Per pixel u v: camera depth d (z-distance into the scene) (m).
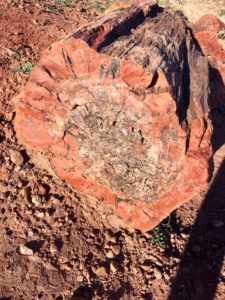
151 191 0.80
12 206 0.84
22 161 0.90
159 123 0.73
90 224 0.85
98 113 0.75
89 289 0.76
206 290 0.82
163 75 0.71
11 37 1.28
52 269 0.77
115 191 0.83
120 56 0.70
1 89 1.05
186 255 0.87
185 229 0.91
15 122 0.90
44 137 0.81
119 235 0.85
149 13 1.01
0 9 1.45
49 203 0.86
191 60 0.91
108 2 1.81
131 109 0.73
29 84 0.76
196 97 0.83
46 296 0.74
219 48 1.14
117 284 0.78
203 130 0.79
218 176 1.07
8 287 0.73
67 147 0.80
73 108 0.76
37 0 1.63
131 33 0.84
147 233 0.86
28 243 0.79
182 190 0.78
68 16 1.58
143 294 0.78
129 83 0.71
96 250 0.81
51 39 1.35
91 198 0.88
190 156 0.76
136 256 0.83
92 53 0.71
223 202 1.00
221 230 0.93
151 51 0.75
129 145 0.76
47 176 0.89
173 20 1.00
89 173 0.82
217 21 1.17
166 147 0.75
